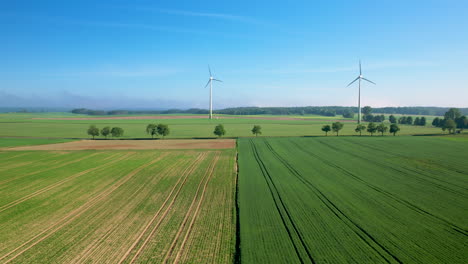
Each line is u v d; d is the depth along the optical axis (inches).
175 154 2146.9
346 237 773.3
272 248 716.0
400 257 668.7
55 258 697.0
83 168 1689.2
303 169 1619.1
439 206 1012.5
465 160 1809.8
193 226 869.2
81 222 914.1
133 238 796.6
